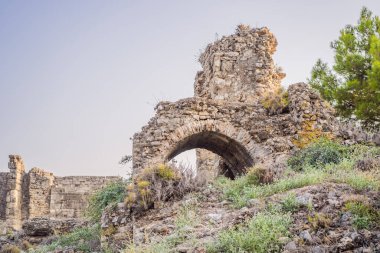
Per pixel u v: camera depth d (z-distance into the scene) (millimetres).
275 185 13031
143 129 18609
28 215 30828
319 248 8906
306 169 14875
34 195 31344
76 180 32062
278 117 18875
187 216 12219
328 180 12625
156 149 18172
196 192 14227
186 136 18531
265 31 25078
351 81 23031
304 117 18125
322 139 17422
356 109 22922
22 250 19812
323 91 24359
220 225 11180
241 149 18938
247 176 14719
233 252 9211
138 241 11500
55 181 31969
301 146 17656
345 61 23844
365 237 9078
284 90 19766
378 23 23906
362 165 14117
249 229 10211
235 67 24406
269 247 9352
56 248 17344
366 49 23875
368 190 11375
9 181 30516
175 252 9891
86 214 23016
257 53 24641
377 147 16750
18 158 31156
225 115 18953
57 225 22203
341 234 9336
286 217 10445
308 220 10156
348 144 17422
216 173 23312
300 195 11562
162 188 14258
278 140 18109
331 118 18562
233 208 12305
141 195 14023
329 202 10789
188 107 18781
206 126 18672
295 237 9586
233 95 23953
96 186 31922
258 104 19500
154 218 13180
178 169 15094
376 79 21578
